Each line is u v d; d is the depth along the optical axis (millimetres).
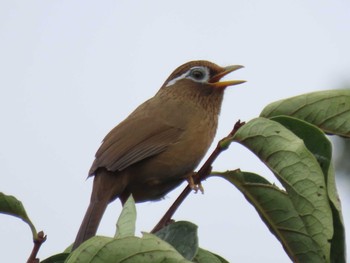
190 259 6754
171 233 6973
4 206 7273
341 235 6617
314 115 7434
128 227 5945
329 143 6977
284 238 7398
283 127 6918
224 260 7621
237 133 7145
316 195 6543
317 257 7223
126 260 5359
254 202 7586
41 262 7266
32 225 7312
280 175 6777
